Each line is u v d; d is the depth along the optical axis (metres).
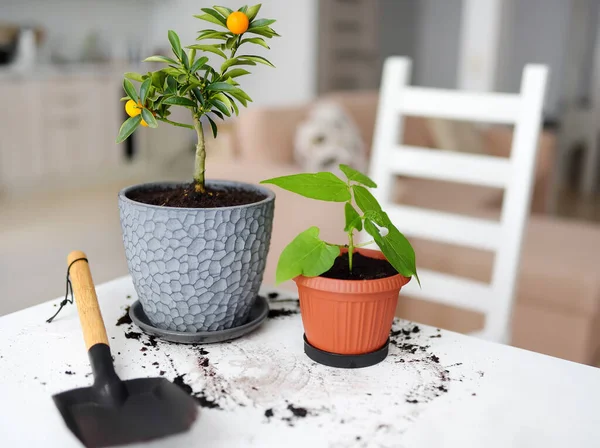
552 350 2.04
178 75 0.68
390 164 1.32
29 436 0.55
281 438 0.56
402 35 6.59
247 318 0.78
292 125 2.74
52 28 5.07
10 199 4.39
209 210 0.67
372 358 0.69
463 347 0.75
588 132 5.47
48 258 3.18
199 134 0.72
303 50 5.29
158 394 0.59
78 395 0.58
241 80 5.18
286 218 1.98
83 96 4.86
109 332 0.76
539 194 3.66
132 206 0.69
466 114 1.23
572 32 5.48
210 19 0.69
